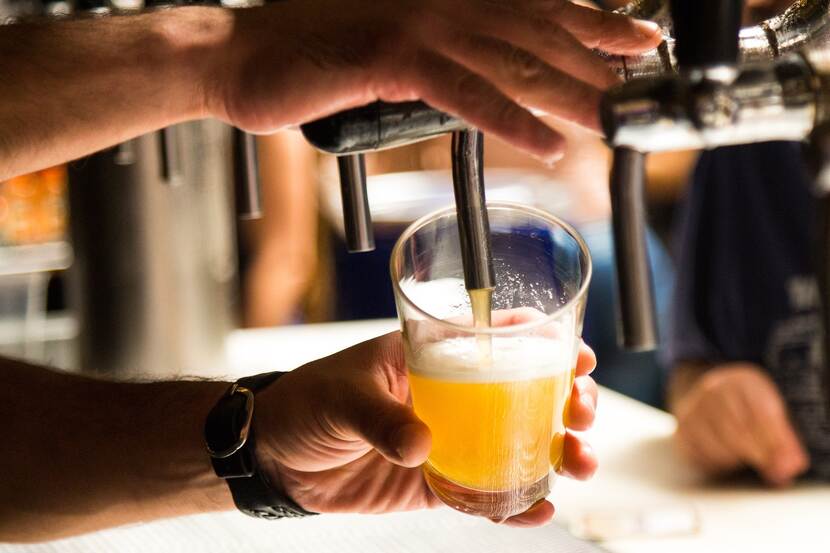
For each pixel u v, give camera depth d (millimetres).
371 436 572
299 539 768
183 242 1072
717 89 436
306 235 1982
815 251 462
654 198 2045
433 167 2375
